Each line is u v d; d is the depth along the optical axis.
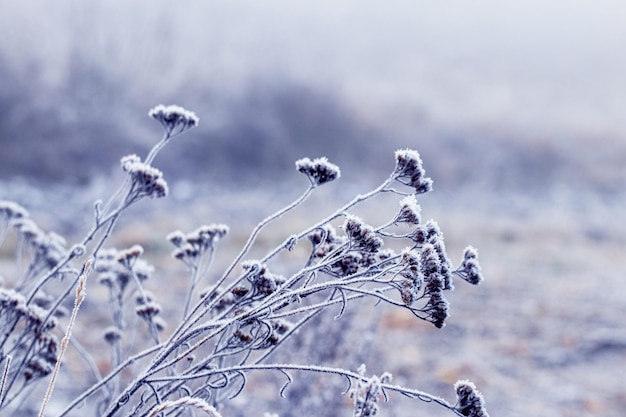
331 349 3.92
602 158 26.34
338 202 16.03
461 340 7.95
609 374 7.40
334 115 22.69
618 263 12.69
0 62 17.70
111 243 10.80
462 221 15.20
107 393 3.17
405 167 2.17
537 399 6.66
